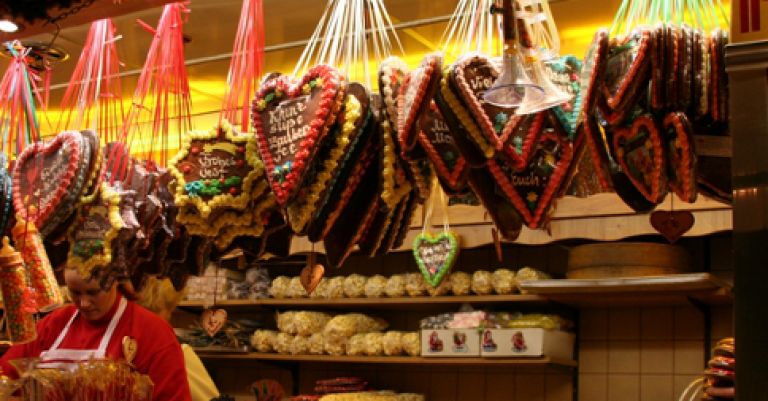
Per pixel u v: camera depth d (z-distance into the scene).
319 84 2.08
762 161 1.29
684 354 4.12
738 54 1.33
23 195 2.44
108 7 2.07
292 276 5.27
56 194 2.40
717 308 4.09
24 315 2.29
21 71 2.64
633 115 1.94
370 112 2.14
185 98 2.62
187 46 3.46
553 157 2.03
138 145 3.73
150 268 2.69
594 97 1.91
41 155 2.47
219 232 2.36
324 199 2.13
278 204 2.22
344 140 2.08
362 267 5.08
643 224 3.78
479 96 1.96
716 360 2.22
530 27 1.87
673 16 2.02
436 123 2.05
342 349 4.65
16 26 2.06
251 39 2.43
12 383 2.36
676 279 3.66
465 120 1.97
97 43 2.71
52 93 3.77
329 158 2.10
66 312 3.25
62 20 2.10
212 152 2.29
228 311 5.39
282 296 4.94
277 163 2.12
